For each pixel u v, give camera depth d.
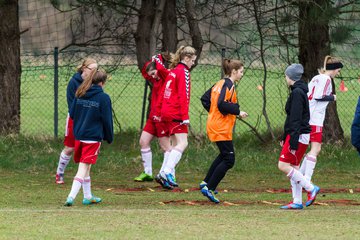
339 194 30.64
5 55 42.75
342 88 44.41
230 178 35.56
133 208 25.78
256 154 40.38
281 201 28.19
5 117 42.66
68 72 44.59
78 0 41.19
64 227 20.52
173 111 31.33
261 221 21.91
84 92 25.88
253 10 42.47
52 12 48.19
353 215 23.53
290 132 25.09
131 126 48.19
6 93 42.66
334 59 30.22
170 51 43.44
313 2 38.53
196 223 21.38
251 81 59.41
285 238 18.92
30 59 48.25
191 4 42.22
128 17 44.38
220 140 27.23
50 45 49.47
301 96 25.14
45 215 22.92
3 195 28.94
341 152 40.81
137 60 43.69
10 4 42.84
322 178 35.91
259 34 42.44
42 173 35.94
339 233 19.70
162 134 33.28
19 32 43.22
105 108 25.95
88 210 24.58
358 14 38.84
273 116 53.31
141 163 38.56
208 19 43.53
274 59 43.78
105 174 36.28
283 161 25.67
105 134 26.45
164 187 31.53
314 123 30.16
